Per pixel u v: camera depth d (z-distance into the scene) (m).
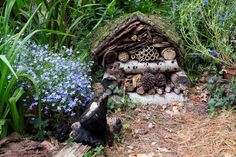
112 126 2.36
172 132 2.46
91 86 2.68
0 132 2.20
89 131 2.26
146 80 2.70
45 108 2.33
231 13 2.90
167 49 2.72
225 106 2.64
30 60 2.42
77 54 2.82
